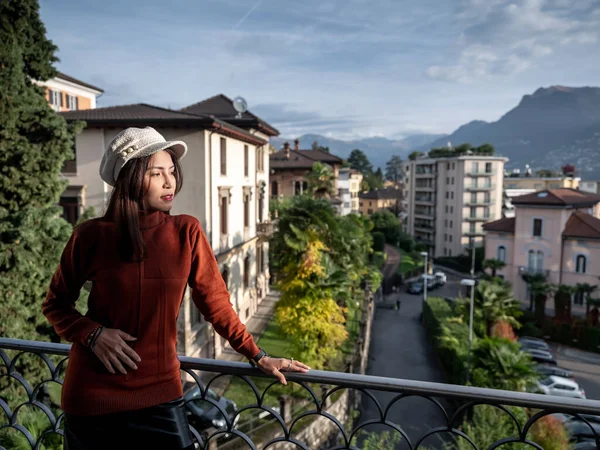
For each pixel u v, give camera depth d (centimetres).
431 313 3388
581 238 4219
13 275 970
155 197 184
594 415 193
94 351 174
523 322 4147
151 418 179
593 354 3494
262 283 2859
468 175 8038
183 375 1554
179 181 198
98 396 177
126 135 181
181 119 1633
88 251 181
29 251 997
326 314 1623
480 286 3053
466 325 2906
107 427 178
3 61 1047
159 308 177
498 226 4834
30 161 1059
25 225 992
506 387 1748
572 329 3716
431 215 8856
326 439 1451
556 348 3653
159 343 179
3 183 1045
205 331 1825
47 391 952
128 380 176
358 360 2014
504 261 4794
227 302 200
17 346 279
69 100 3700
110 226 180
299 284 1639
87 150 1723
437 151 8994
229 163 1989
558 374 2447
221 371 235
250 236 2419
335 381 224
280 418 233
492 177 8112
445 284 6316
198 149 1677
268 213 3014
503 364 1764
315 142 7188
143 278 175
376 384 220
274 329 2269
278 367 220
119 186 179
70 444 186
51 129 1085
